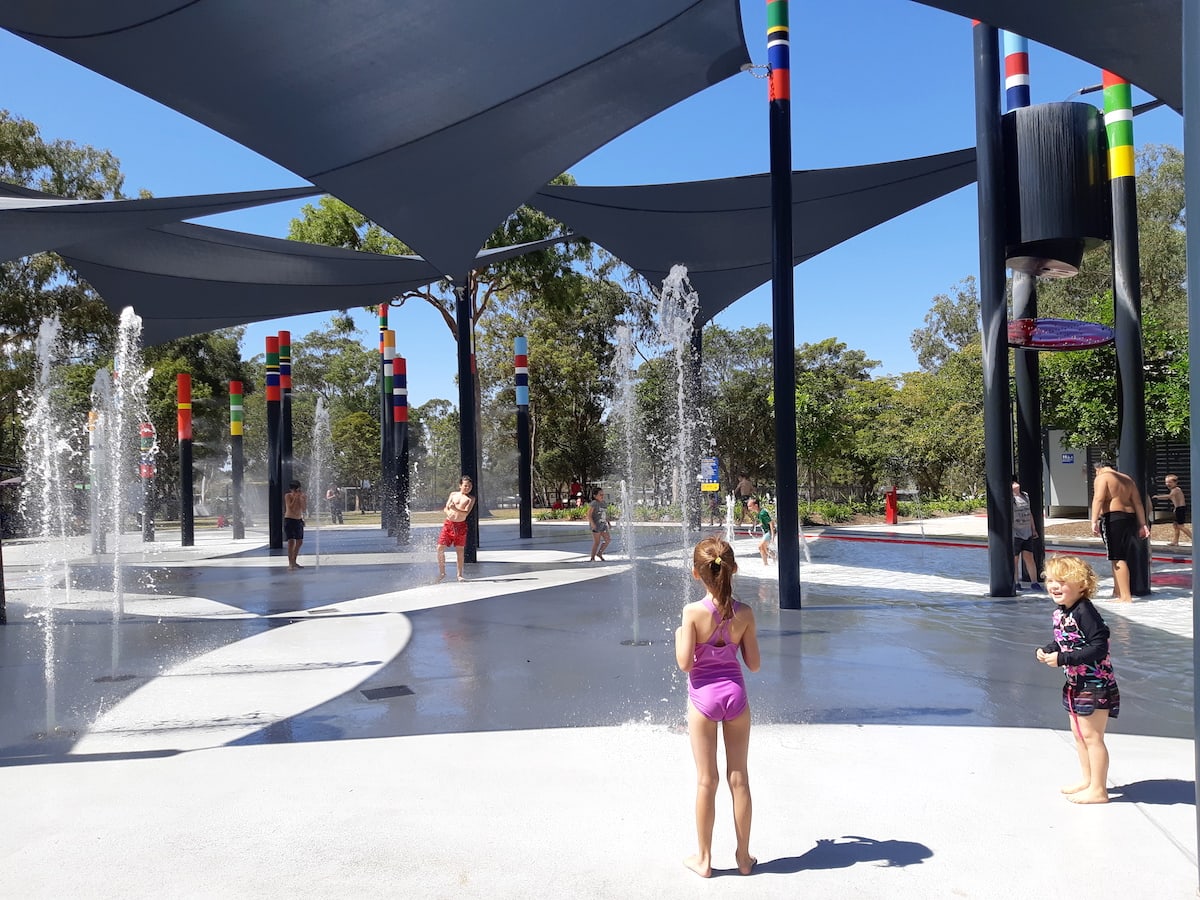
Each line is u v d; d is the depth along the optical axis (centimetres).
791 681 670
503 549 2044
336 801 435
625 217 1644
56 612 1138
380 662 777
